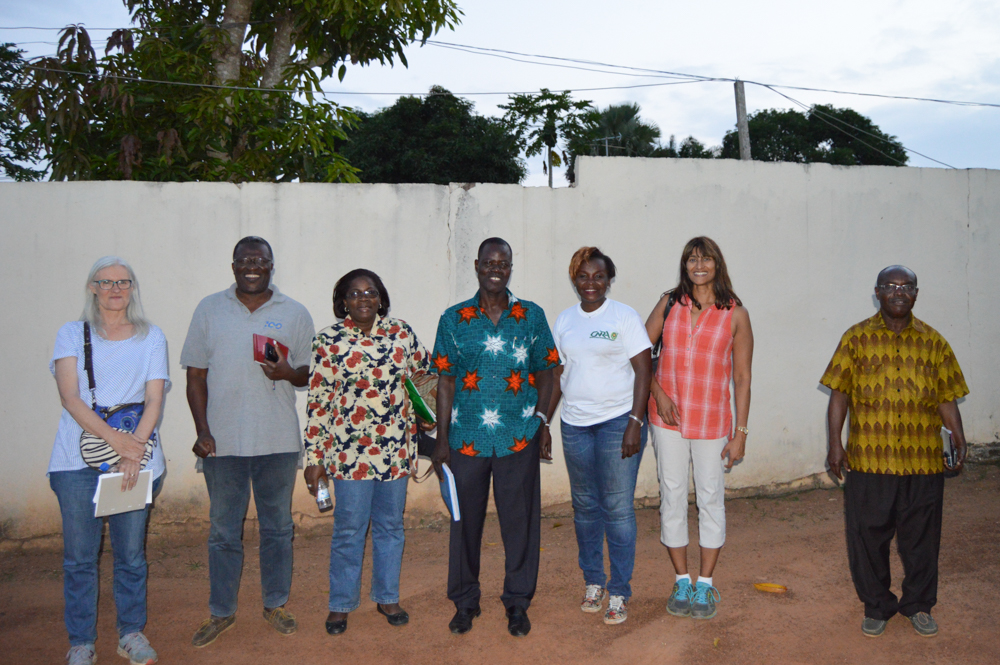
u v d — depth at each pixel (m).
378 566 3.64
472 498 3.50
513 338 3.47
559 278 5.35
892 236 5.83
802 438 5.74
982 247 5.96
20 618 3.84
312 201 5.10
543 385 3.61
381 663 3.27
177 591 4.19
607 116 25.75
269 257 3.43
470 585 3.59
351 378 3.46
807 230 5.70
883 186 5.80
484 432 3.45
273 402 3.45
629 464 3.59
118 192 4.93
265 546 3.56
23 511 4.88
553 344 3.59
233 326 3.42
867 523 3.43
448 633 3.56
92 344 3.21
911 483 3.38
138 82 7.83
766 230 5.63
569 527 5.22
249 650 3.41
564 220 5.35
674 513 3.73
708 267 3.63
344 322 3.53
